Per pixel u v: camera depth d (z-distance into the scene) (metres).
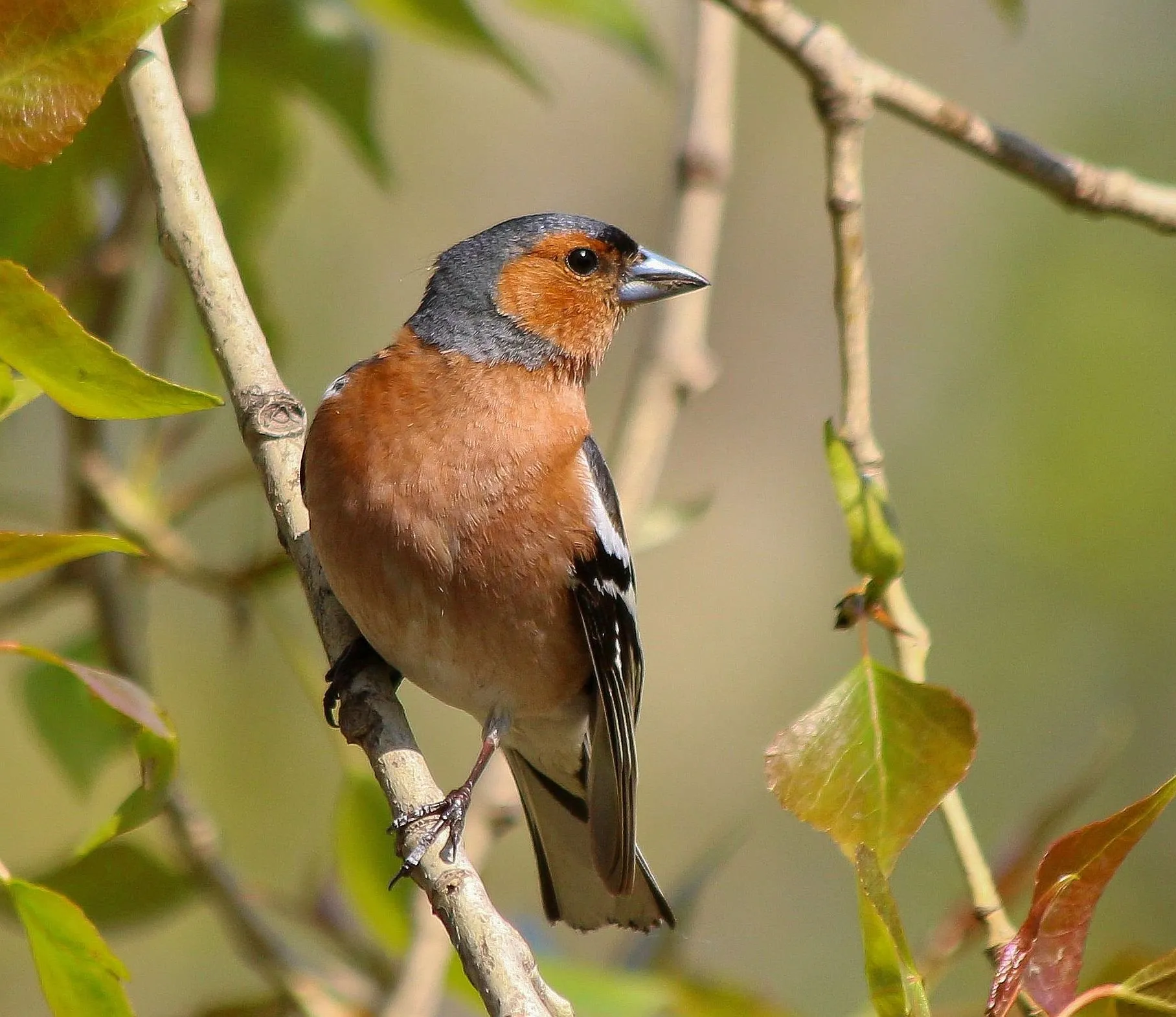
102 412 5.21
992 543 16.75
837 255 7.55
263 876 13.87
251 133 9.80
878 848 5.65
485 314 8.40
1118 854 5.43
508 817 8.81
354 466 7.70
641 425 9.68
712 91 10.16
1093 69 18.20
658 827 17.47
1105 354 16.97
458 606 7.74
